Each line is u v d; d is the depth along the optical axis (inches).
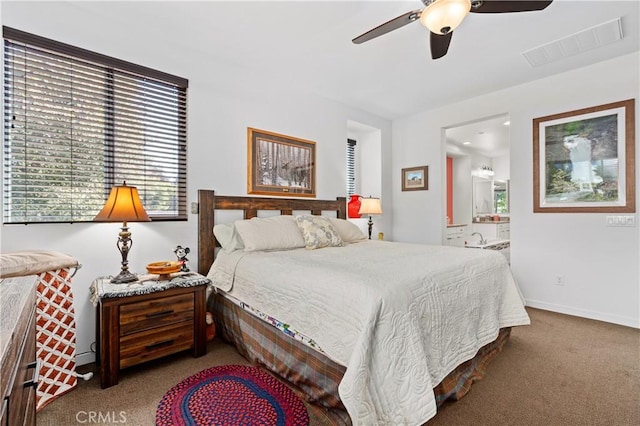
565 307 123.5
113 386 70.0
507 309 87.4
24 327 32.3
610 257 113.4
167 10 83.0
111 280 77.9
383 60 111.5
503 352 87.8
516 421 58.5
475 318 73.5
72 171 81.0
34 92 75.8
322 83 131.8
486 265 83.1
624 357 84.6
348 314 55.4
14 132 73.0
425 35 95.6
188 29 91.9
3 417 23.1
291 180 132.4
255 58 110.1
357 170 186.4
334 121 151.3
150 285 77.0
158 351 77.0
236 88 114.4
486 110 145.0
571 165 122.0
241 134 115.9
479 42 99.3
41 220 76.2
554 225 126.4
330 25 90.4
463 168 269.4
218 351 89.3
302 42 99.6
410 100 151.9
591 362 81.7
